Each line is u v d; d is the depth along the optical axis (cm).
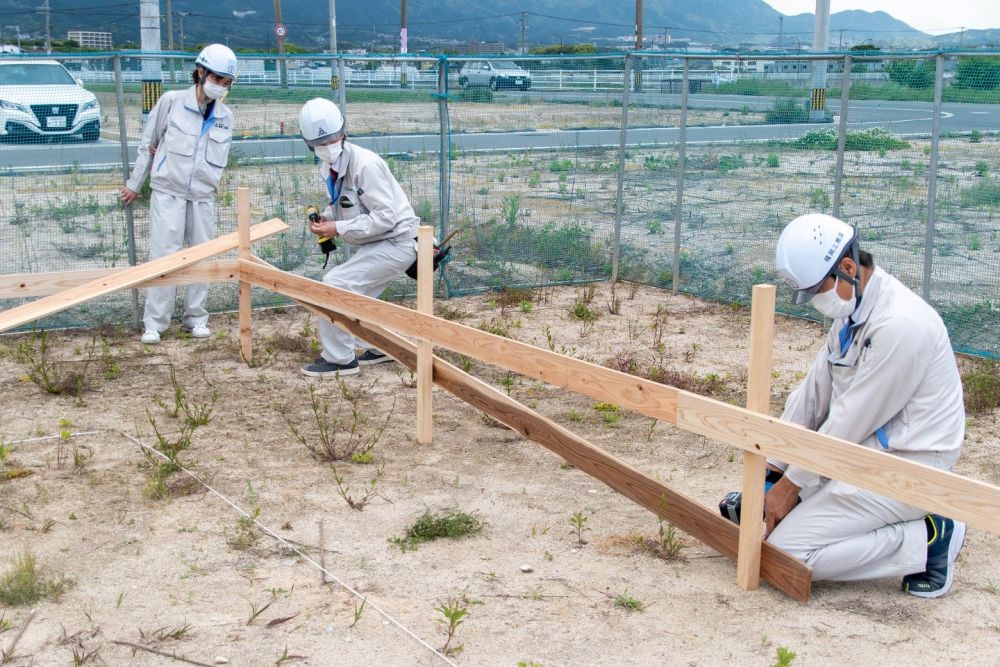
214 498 546
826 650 402
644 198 1084
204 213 867
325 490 563
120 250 935
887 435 435
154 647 400
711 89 1007
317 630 414
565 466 605
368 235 751
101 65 907
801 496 462
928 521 443
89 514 523
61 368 787
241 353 818
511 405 563
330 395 737
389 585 455
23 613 425
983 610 438
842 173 917
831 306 421
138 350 846
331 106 730
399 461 610
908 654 400
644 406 459
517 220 1080
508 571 469
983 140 846
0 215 898
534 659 394
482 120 1052
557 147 1078
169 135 838
